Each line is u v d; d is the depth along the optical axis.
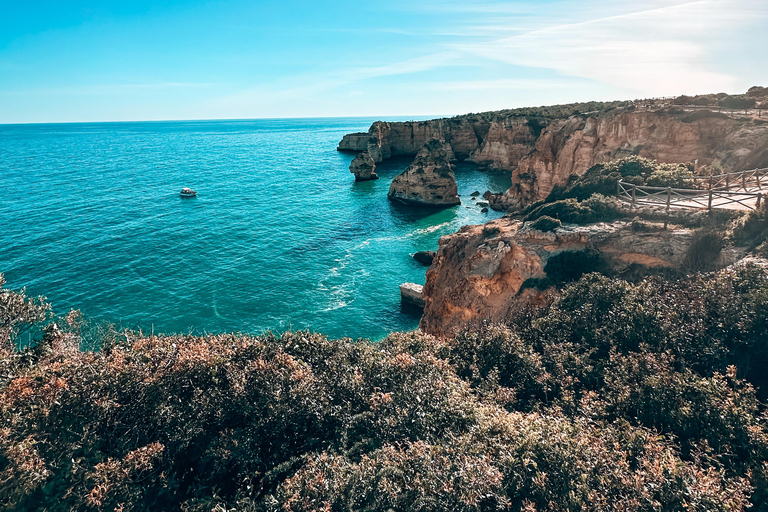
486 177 112.50
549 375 14.33
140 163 145.00
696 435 11.08
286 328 37.53
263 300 42.59
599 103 118.25
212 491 11.05
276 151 187.12
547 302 21.64
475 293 27.30
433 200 82.31
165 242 59.12
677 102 64.19
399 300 42.81
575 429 11.08
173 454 11.54
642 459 9.88
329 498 9.62
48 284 45.03
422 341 18.19
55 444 10.78
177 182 106.62
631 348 14.91
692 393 11.73
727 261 18.64
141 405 12.27
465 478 9.41
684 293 16.36
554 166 70.31
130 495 10.10
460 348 17.59
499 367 15.93
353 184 105.50
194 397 12.54
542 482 9.55
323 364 15.48
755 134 42.72
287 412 12.34
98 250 55.41
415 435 11.63
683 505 8.61
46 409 11.17
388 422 12.07
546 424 11.05
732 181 27.02
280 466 11.28
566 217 26.11
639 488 8.99
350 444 12.12
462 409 12.23
